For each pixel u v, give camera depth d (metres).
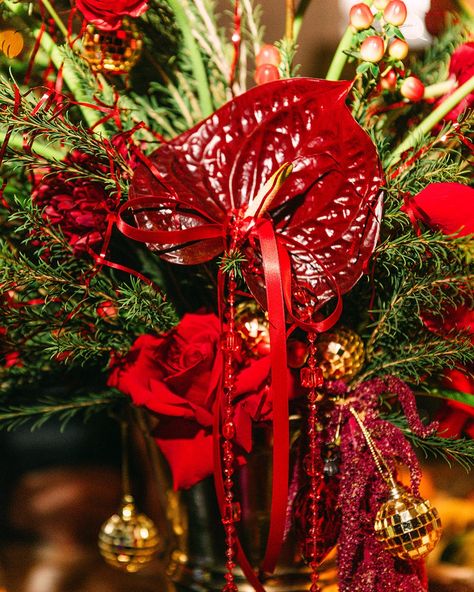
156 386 0.55
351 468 0.55
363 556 0.56
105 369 0.60
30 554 0.82
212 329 0.55
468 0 0.66
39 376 0.64
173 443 0.56
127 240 0.62
